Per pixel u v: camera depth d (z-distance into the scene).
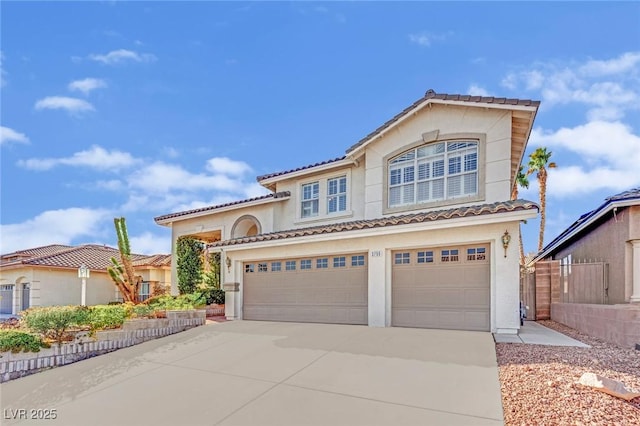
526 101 13.48
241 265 17.98
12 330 11.62
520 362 8.22
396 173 16.28
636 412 5.48
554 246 20.81
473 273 12.57
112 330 12.46
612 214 13.83
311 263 15.97
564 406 5.80
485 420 5.72
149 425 6.44
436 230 13.02
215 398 7.39
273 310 16.73
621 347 9.77
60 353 10.95
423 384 7.28
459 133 14.86
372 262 14.19
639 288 12.36
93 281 27.75
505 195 13.74
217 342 11.96
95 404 7.61
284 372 8.58
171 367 9.67
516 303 11.68
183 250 23.48
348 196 18.48
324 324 14.47
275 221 20.45
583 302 15.23
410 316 13.43
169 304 16.48
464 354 8.96
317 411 6.48
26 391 8.83
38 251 31.36
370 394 7.02
